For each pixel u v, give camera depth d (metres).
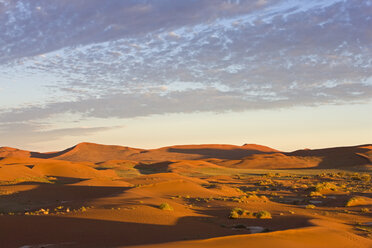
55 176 76.94
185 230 19.53
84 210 25.64
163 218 23.03
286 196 48.50
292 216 27.03
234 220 24.97
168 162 127.75
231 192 49.56
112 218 22.14
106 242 15.77
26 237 16.73
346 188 56.25
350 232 21.33
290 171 106.69
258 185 66.50
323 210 33.62
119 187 49.16
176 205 30.30
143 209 25.91
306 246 16.08
